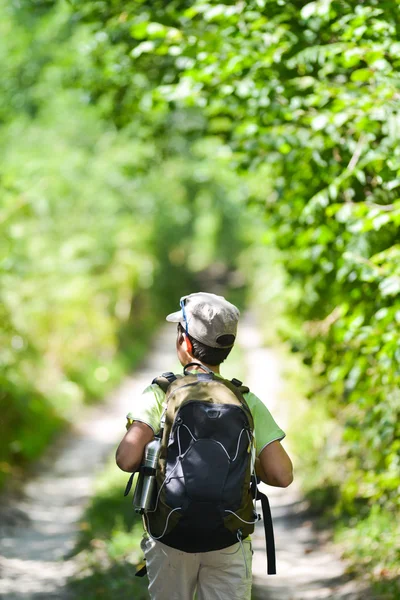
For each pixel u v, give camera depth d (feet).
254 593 31.63
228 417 16.72
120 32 38.78
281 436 17.65
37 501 53.98
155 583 17.21
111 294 120.88
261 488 55.57
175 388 17.25
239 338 139.95
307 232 33.01
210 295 18.38
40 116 95.66
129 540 37.45
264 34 29.25
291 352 37.52
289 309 55.16
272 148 36.32
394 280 25.45
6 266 62.95
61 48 63.10
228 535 16.66
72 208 101.35
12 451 60.90
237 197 54.65
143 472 16.81
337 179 27.12
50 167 88.07
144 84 43.27
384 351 26.07
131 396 102.12
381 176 26.61
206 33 31.24
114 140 99.40
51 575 35.91
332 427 48.70
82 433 79.51
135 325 143.64
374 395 28.60
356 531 38.06
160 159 50.60
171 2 35.65
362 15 25.12
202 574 17.17
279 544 41.81
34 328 82.33
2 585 33.96
